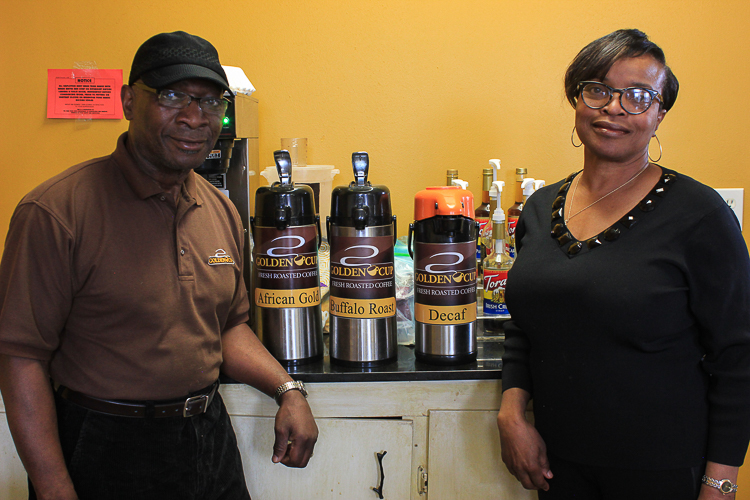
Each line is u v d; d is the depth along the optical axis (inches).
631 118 37.9
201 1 71.2
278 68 72.4
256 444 51.6
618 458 37.9
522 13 70.2
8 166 73.3
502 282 58.2
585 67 39.8
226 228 44.3
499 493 51.5
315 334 52.9
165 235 38.2
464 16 70.6
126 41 71.7
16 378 34.2
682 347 37.1
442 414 50.7
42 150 73.0
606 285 37.0
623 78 38.2
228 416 46.4
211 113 37.0
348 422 50.9
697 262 35.5
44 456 34.4
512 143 72.7
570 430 39.8
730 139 70.8
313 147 73.9
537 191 48.0
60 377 37.4
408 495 52.0
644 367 36.9
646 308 35.9
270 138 73.9
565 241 40.7
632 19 69.3
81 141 72.9
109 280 35.8
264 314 51.9
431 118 72.6
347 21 71.3
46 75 71.8
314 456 51.7
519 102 71.9
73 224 34.8
